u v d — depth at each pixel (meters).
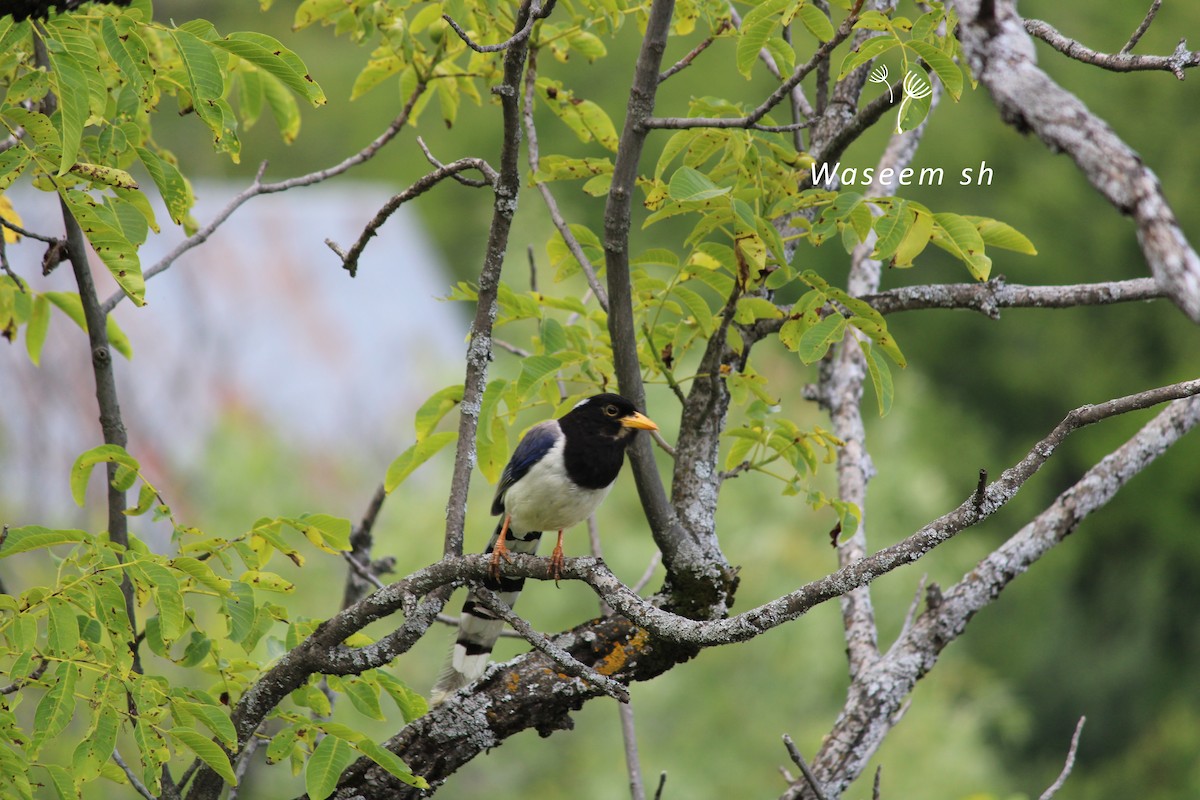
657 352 8.66
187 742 6.93
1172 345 39.25
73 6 6.51
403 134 45.50
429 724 8.09
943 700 23.86
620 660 8.20
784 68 8.41
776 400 8.73
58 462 21.38
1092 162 3.60
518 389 8.03
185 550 7.62
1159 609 38.97
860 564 6.11
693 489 8.59
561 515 9.36
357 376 29.45
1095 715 38.03
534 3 6.88
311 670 7.41
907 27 7.35
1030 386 40.03
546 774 19.80
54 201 22.05
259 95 10.60
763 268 7.68
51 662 7.11
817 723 20.27
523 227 25.08
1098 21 39.62
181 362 26.17
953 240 7.25
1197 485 38.41
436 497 18.91
